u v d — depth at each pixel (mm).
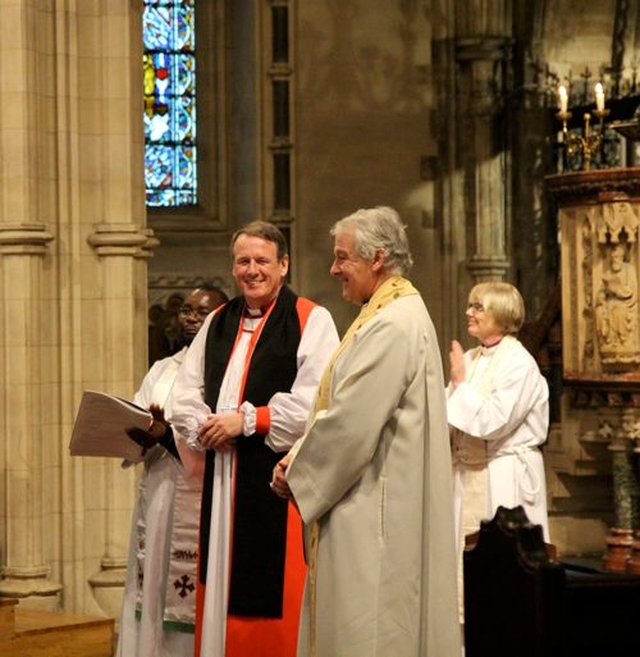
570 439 13930
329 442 6586
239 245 7965
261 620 7793
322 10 19828
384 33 20000
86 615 10672
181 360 8820
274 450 7797
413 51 20078
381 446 6672
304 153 19812
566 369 13602
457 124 20156
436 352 6789
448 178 20125
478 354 9891
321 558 6754
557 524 14203
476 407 9414
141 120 11656
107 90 11406
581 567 8844
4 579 10992
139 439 8234
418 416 6645
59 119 11258
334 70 19891
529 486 9680
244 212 20359
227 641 7812
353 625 6602
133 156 11500
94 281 11367
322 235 19875
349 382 6582
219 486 7895
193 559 8156
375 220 6820
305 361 7836
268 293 7977
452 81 20125
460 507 9711
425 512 6707
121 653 8594
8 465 10977
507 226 20109
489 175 20000
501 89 20078
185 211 20469
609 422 13500
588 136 14641
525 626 5664
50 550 11172
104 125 11414
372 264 6828
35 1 11086
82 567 11242
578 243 13383
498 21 19859
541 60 19875
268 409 7758
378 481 6668
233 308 8211
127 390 11367
